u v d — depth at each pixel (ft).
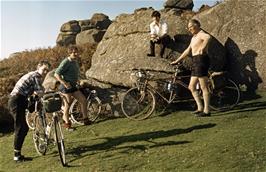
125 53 46.39
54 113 31.99
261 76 42.96
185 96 41.78
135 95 41.73
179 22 46.91
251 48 43.91
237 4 46.24
